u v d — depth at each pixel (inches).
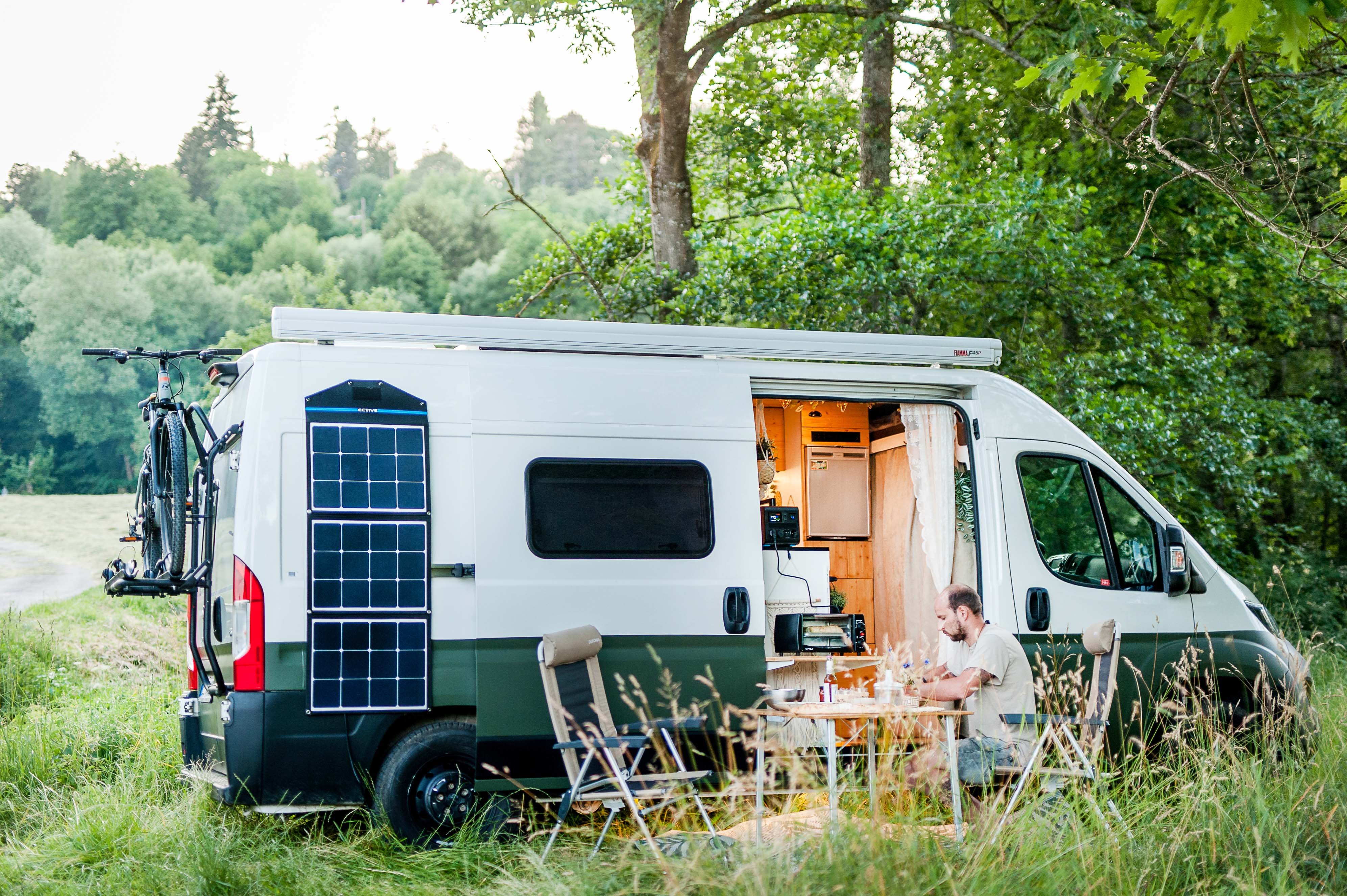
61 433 2714.1
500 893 183.0
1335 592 557.3
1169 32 270.1
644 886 171.5
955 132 537.0
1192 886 173.9
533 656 218.7
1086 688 246.2
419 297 2842.0
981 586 256.2
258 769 203.3
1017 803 208.7
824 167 609.3
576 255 547.5
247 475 208.7
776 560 253.6
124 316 2706.7
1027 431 265.0
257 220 3467.0
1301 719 238.4
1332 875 177.8
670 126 469.7
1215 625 268.2
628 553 228.5
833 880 161.2
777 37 586.6
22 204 3710.6
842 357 254.1
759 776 197.8
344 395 215.8
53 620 482.9
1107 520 266.4
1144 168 484.1
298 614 207.0
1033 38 453.1
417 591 213.5
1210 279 539.2
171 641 428.8
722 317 444.5
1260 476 574.2
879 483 325.4
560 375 232.1
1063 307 448.8
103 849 209.0
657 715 225.1
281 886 190.5
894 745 210.5
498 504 221.3
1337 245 301.0
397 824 211.8
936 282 430.6
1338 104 336.2
